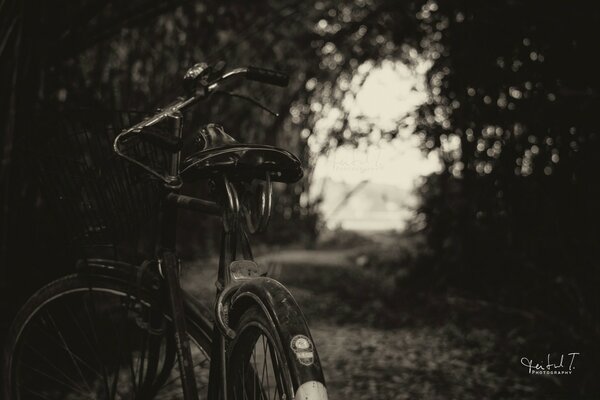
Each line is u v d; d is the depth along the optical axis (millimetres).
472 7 4438
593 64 4086
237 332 1720
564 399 3617
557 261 4793
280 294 1595
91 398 2518
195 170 1729
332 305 6715
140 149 1856
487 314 5422
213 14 6219
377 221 22156
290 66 7102
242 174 1714
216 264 9844
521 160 4789
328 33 6098
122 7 5531
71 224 1979
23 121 3277
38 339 3023
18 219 3463
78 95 4383
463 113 4832
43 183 1979
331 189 9664
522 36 4266
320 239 14109
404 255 9008
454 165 5660
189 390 1855
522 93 4453
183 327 1914
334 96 6004
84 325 2643
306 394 1408
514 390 3791
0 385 2268
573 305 4445
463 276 6199
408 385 3943
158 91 5871
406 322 5770
